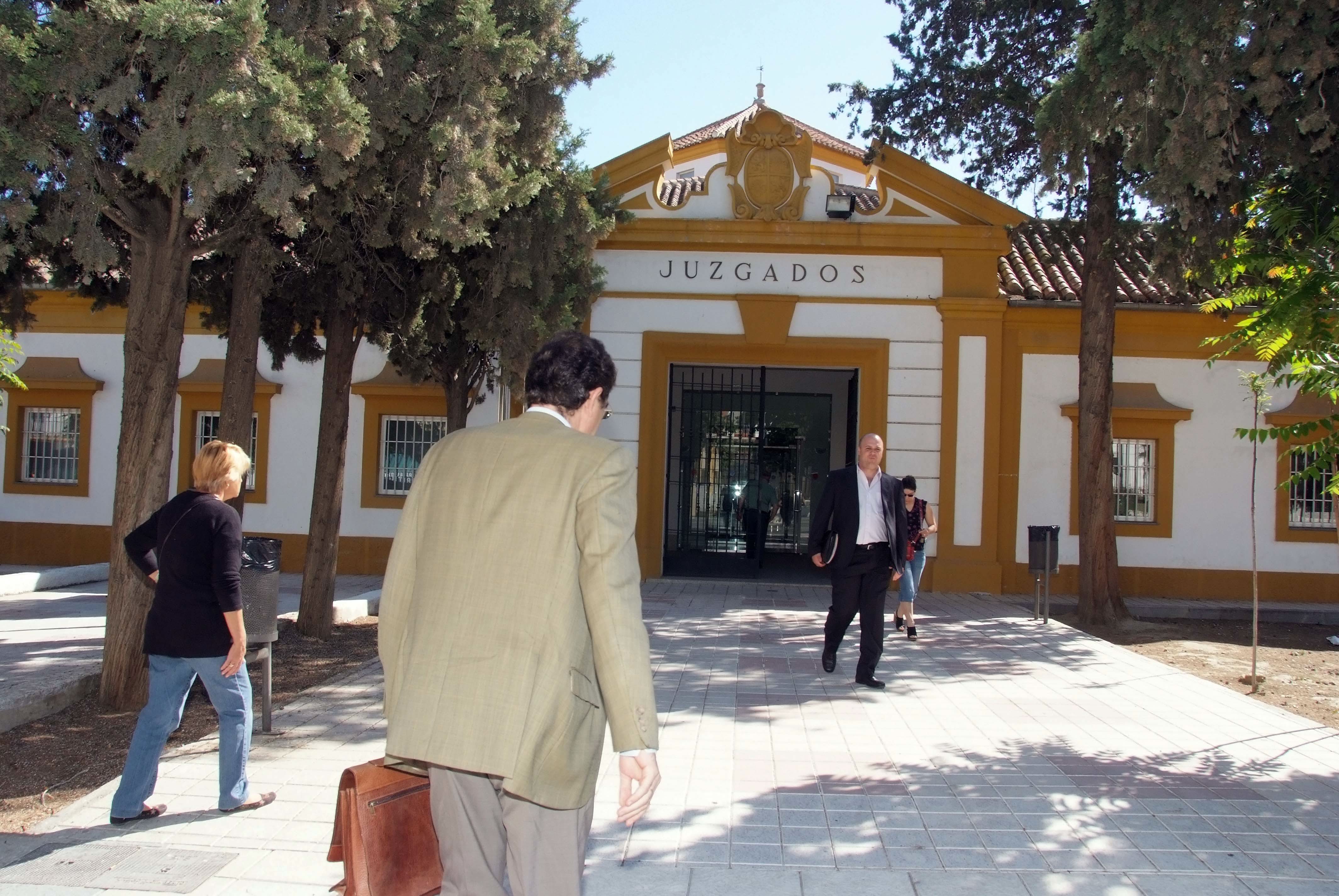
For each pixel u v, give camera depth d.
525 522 2.75
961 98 14.78
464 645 2.67
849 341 15.88
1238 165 9.61
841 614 8.63
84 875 4.38
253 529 17.48
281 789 5.53
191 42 6.21
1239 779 6.02
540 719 2.59
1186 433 16.44
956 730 7.11
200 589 4.94
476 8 7.89
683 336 15.98
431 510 2.90
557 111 9.69
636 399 16.00
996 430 15.73
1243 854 4.83
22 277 9.27
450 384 13.27
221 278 10.48
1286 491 16.38
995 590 15.64
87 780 5.82
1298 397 15.54
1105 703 8.02
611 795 5.59
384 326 11.34
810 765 6.23
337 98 6.73
